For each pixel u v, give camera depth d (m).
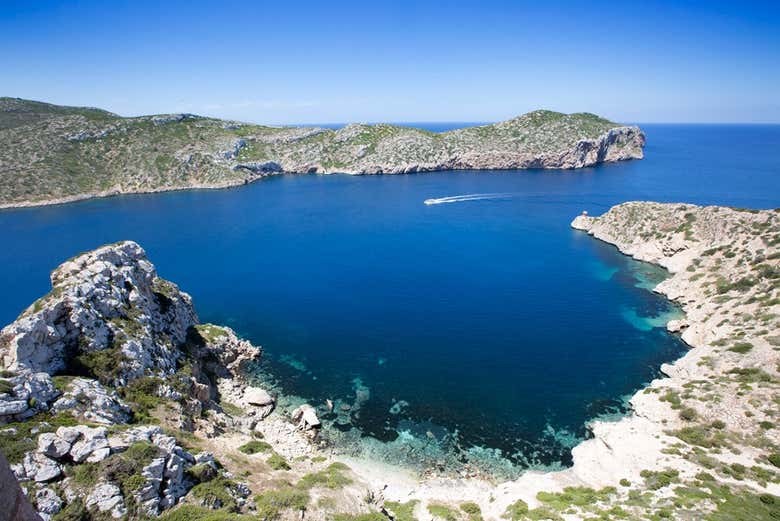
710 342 65.19
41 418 33.81
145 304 58.41
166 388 48.00
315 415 56.22
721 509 35.66
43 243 133.62
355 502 35.44
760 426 45.78
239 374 67.12
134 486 28.47
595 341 74.75
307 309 88.88
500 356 70.56
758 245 86.62
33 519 10.71
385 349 73.44
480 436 53.81
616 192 196.00
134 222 162.12
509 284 99.88
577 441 52.69
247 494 34.06
